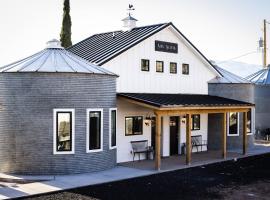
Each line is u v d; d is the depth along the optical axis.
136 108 20.48
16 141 16.55
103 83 17.62
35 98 16.42
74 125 16.67
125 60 20.30
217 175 17.48
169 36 22.73
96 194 13.62
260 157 23.03
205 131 25.17
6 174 16.52
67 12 31.83
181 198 13.43
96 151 17.33
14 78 16.61
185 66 23.91
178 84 23.39
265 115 33.84
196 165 19.52
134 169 18.05
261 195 14.06
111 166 18.22
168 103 18.25
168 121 22.36
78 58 18.59
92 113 17.27
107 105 17.88
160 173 17.48
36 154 16.39
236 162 21.16
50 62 17.22
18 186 14.57
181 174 17.52
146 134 21.08
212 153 23.88
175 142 23.12
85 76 16.95
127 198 13.16
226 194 14.13
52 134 16.39
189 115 19.34
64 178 15.88
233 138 26.00
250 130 27.23
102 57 19.75
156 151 17.92
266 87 33.81
